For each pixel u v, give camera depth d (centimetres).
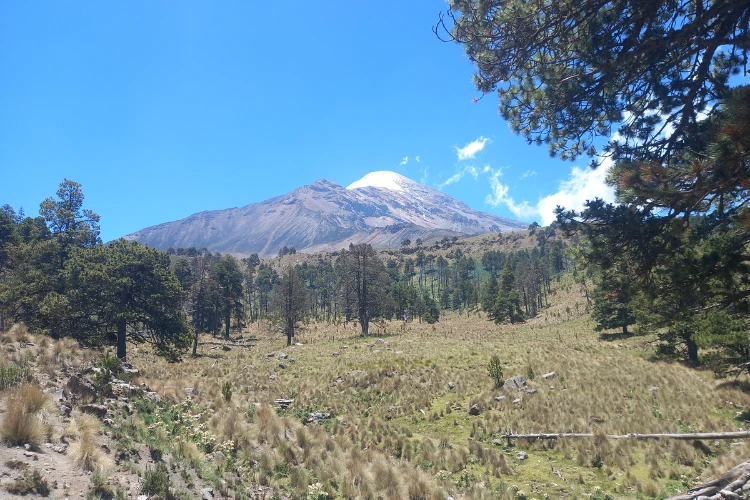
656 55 788
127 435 898
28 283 3178
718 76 802
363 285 6500
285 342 6319
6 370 970
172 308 3262
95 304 2912
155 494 678
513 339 4841
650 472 1249
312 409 2058
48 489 587
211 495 773
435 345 4022
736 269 715
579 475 1274
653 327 1119
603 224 793
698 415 1677
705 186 645
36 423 729
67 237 4300
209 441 1026
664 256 768
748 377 2064
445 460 1423
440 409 2072
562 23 802
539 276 10281
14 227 4262
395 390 2412
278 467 1026
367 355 3562
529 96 965
